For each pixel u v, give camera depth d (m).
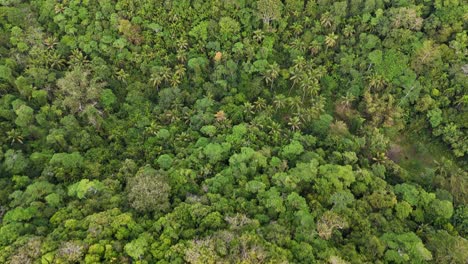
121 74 105.19
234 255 64.12
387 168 95.19
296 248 67.31
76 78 95.94
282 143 94.25
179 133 96.88
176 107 100.88
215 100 105.38
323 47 111.75
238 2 109.44
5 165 82.81
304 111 102.12
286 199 76.25
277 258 63.88
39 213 72.88
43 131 91.31
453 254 72.31
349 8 111.31
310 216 72.75
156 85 106.25
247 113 100.81
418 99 105.25
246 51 109.00
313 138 94.44
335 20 109.81
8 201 77.75
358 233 74.38
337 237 73.00
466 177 92.56
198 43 110.06
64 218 71.94
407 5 108.81
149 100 105.44
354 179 82.12
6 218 70.75
